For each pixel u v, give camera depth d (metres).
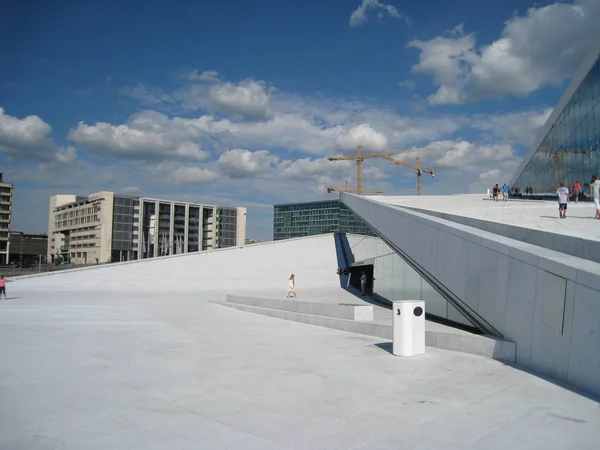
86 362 7.96
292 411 5.25
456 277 10.84
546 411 5.20
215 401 5.65
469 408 5.32
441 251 11.97
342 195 32.09
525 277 7.58
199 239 121.56
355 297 26.31
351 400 5.68
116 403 5.54
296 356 8.59
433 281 13.05
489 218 15.44
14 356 8.45
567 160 31.33
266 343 10.19
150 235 113.56
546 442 4.30
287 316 15.50
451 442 4.30
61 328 12.53
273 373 7.17
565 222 13.73
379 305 21.23
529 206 21.78
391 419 4.96
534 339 7.23
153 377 6.89
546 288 6.94
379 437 4.44
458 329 10.23
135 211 111.19
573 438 4.40
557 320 6.62
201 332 12.05
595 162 26.53
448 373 7.04
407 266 18.86
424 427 4.71
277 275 37.84
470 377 6.77
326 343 10.19
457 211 18.92
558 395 5.80
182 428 4.68
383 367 7.53
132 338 10.81
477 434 4.51
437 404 5.49
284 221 113.69
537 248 7.84
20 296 26.83
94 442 4.30
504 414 5.10
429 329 10.18
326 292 30.73
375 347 9.56
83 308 19.27
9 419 4.95
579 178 29.16
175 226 117.31
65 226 123.69
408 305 8.46
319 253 40.16
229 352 9.03
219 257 37.91
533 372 7.01
